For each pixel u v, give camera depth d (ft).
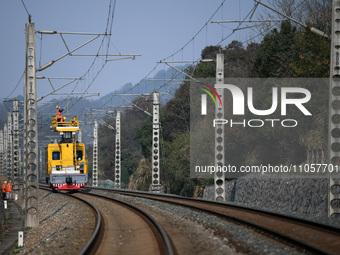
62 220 84.69
